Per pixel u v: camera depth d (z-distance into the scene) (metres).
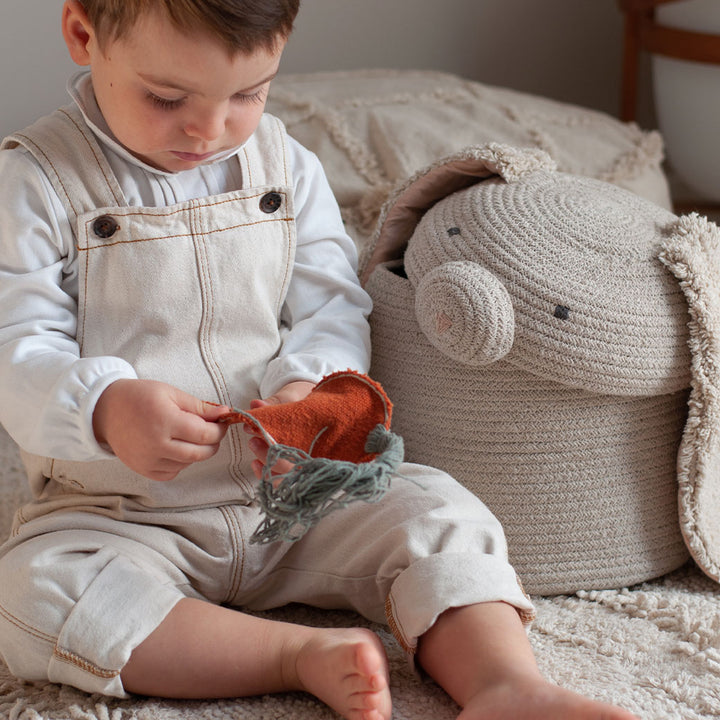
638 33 2.12
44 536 0.89
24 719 0.80
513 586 0.84
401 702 0.82
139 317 0.92
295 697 0.83
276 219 0.97
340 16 2.13
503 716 0.73
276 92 1.74
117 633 0.81
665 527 1.02
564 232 1.00
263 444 0.80
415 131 1.64
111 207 0.89
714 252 1.00
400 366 1.05
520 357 0.96
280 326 1.04
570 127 1.76
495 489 1.00
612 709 0.71
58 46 1.75
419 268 1.04
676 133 2.00
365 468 0.71
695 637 0.90
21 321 0.89
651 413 1.00
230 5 0.76
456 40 2.25
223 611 0.83
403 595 0.84
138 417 0.79
